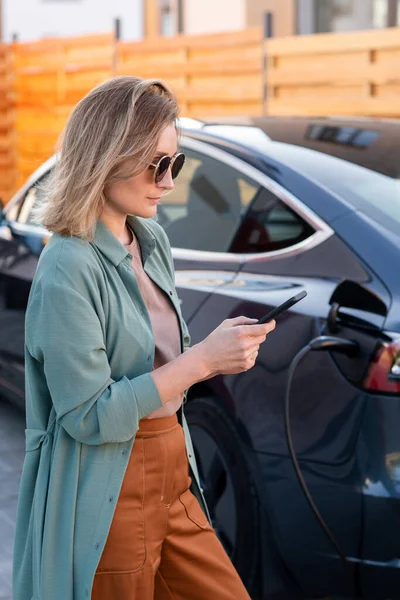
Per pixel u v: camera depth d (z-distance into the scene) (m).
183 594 2.42
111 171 2.22
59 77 10.41
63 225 2.20
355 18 11.14
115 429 2.16
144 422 2.29
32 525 2.31
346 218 3.42
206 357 2.24
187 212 4.10
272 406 3.27
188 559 2.40
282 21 11.84
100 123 2.19
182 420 2.46
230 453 3.46
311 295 3.29
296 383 3.20
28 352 2.28
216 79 8.70
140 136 2.19
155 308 2.40
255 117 4.49
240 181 3.87
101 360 2.17
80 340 2.14
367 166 3.76
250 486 3.39
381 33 7.37
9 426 5.62
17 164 11.29
